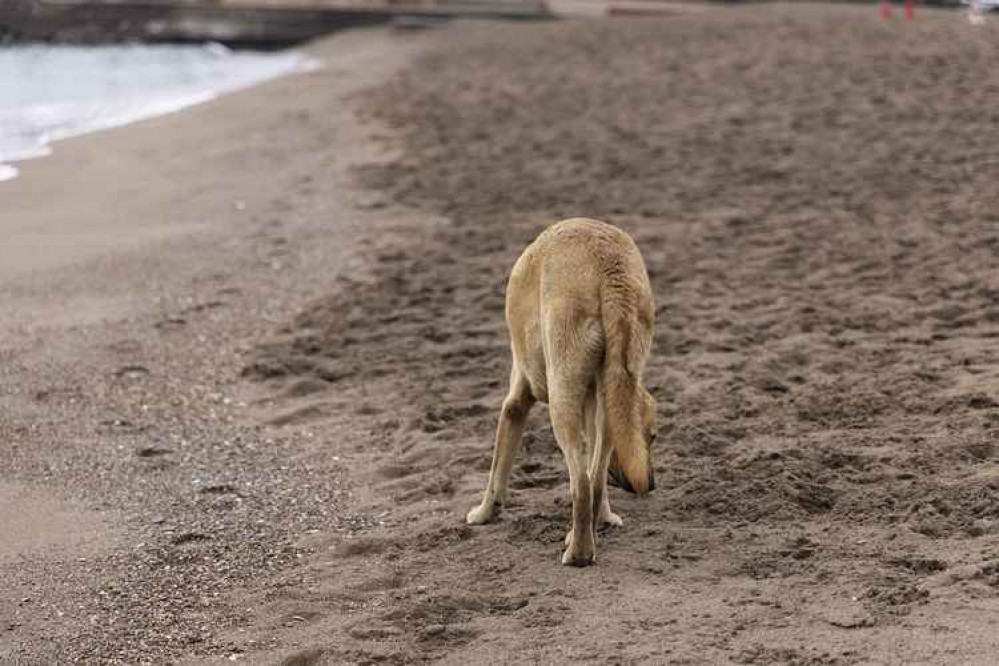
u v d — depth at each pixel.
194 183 32.31
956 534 12.18
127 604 11.82
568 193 29.89
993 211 25.81
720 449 14.89
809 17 66.75
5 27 71.38
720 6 79.19
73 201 30.25
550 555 12.30
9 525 13.61
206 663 10.66
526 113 41.47
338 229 27.23
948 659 9.77
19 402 17.39
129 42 71.50
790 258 23.53
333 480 14.80
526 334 12.14
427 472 14.77
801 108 39.53
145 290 22.72
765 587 11.30
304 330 20.50
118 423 16.70
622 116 40.09
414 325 20.53
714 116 39.19
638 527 12.87
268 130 40.16
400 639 10.80
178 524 13.62
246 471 15.12
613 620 10.82
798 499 13.20
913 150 32.44
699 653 10.13
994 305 19.95
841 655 9.95
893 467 13.88
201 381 18.28
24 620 11.55
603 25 67.44
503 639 10.62
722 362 18.08
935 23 61.59
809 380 17.17
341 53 64.75
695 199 28.86
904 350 18.08
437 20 74.00
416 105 43.78
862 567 11.54
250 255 25.14
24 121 43.62
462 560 12.37
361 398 17.44
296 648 10.78
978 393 15.89
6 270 23.95
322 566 12.53
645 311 11.53
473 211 28.44
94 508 14.06
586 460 11.62
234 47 71.38
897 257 23.11
